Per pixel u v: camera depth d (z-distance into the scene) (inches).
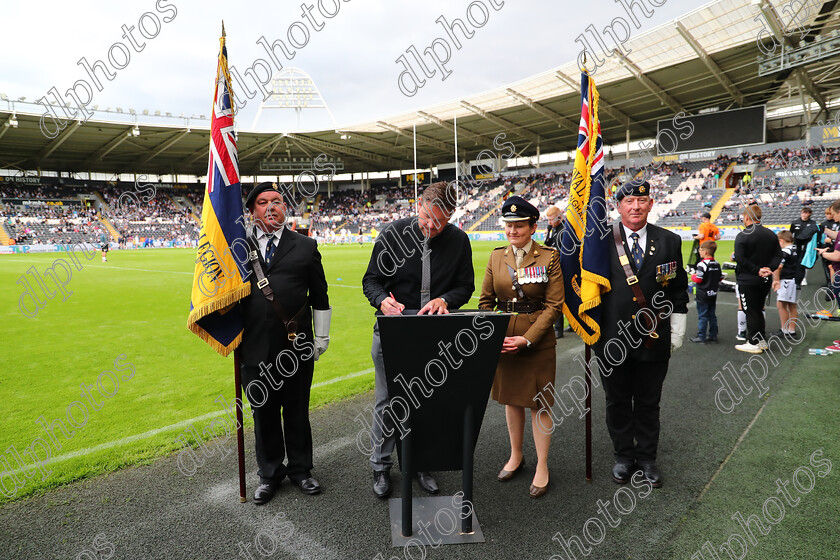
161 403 164.6
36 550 87.8
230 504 104.0
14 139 1291.8
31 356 227.1
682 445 125.9
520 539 90.4
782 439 126.5
